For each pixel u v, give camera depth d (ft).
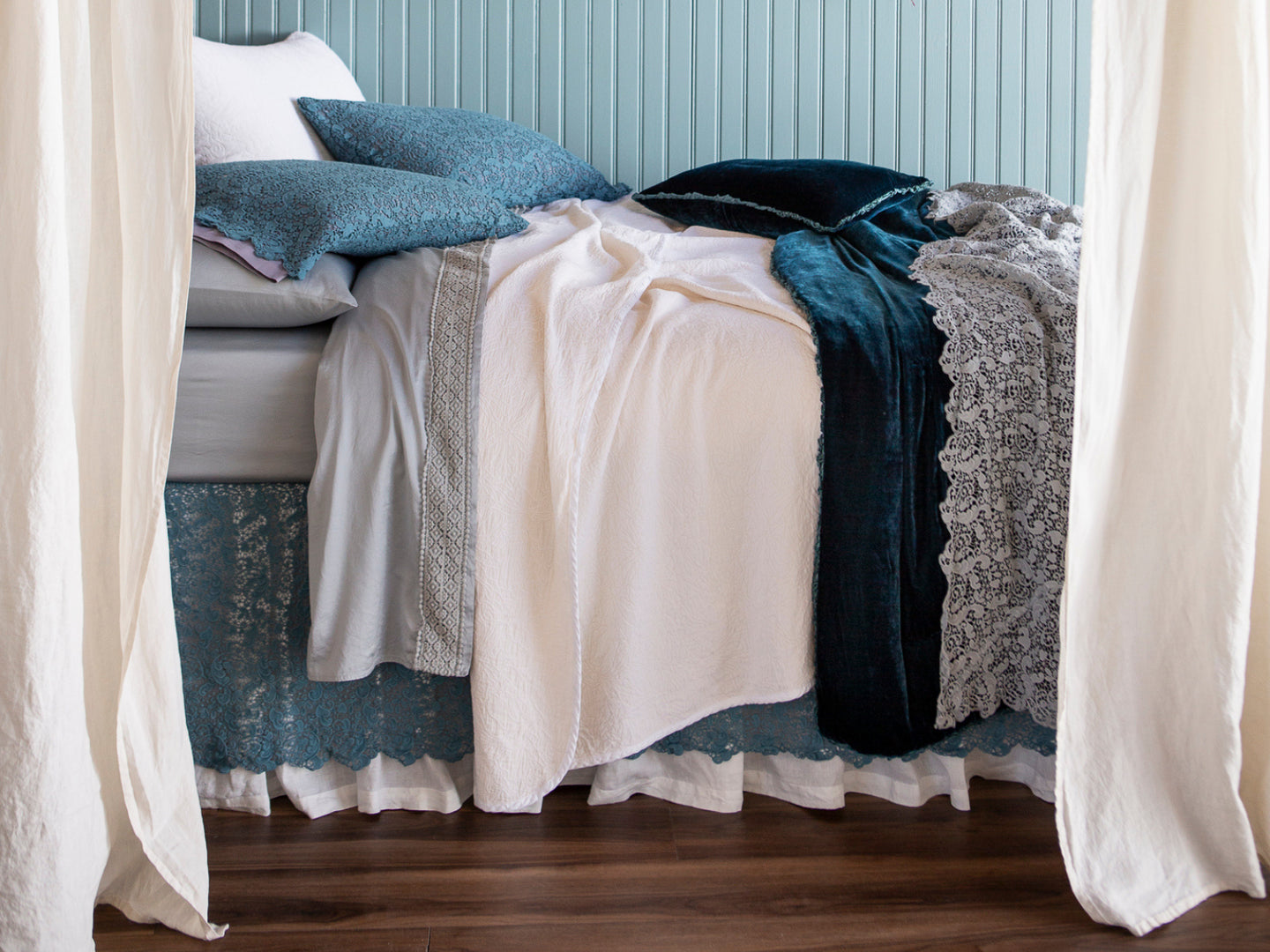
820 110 9.50
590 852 4.13
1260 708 4.02
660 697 4.42
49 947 3.21
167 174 3.31
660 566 4.40
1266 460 3.97
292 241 4.61
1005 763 4.79
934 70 9.55
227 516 4.45
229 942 3.52
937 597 4.44
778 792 4.59
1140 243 3.57
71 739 3.26
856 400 4.33
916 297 4.79
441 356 4.43
